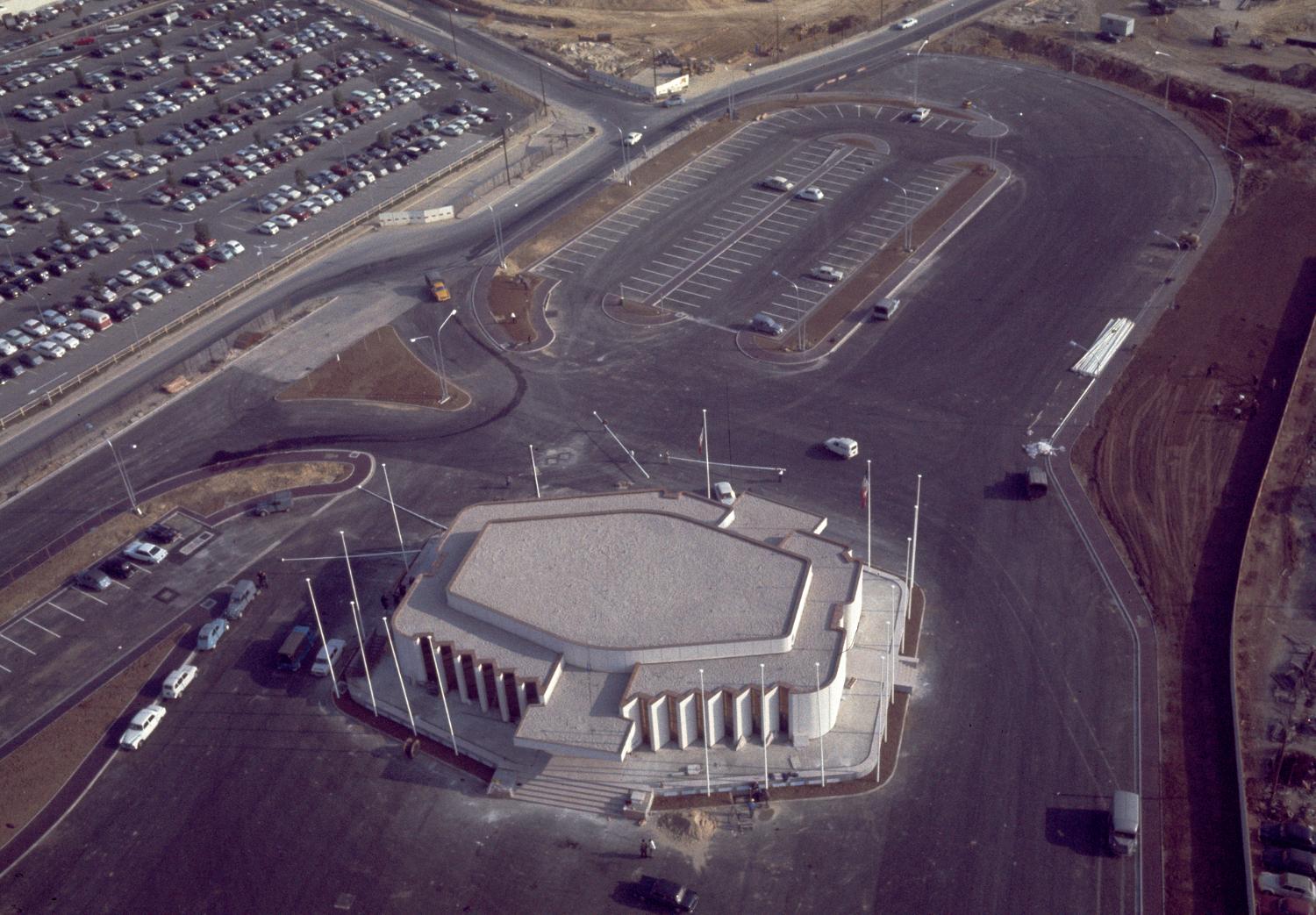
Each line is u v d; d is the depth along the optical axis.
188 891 100.69
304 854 103.19
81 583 131.00
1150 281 169.75
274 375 163.00
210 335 172.88
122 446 151.75
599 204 199.88
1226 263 172.38
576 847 102.50
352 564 132.38
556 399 155.50
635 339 166.25
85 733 115.12
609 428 149.75
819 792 105.38
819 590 115.19
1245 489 134.00
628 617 111.88
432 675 116.88
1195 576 123.50
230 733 114.56
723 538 120.06
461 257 188.25
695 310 171.50
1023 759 106.69
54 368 166.50
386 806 106.88
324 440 150.62
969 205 191.12
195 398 159.38
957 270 175.62
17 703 118.81
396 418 154.00
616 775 106.94
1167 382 150.50
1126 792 101.06
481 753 110.31
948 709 111.75
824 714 107.38
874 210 192.25
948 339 161.25
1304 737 106.75
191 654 122.81
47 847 105.12
